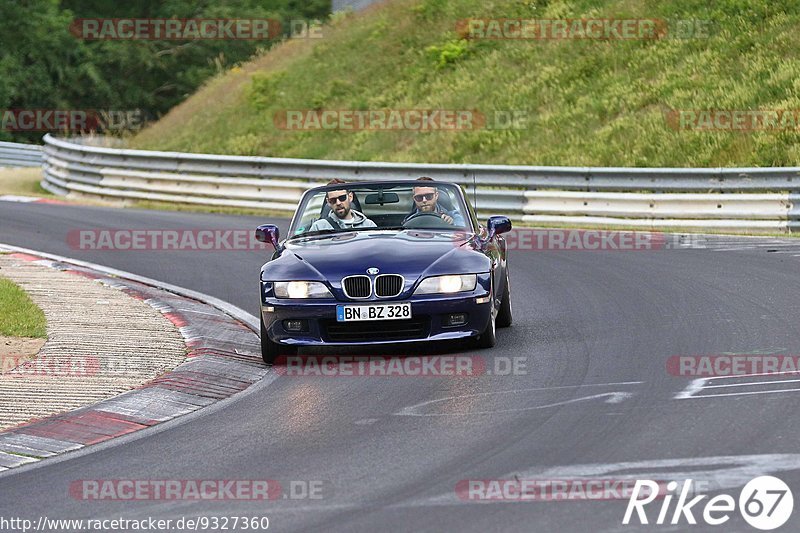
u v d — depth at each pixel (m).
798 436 12.53
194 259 32.84
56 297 24.88
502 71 58.81
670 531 9.79
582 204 39.56
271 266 19.00
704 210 36.88
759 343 18.25
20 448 13.93
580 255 31.58
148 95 100.75
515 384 16.22
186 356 19.11
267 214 45.78
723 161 44.06
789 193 37.47
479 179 42.78
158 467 12.82
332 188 21.48
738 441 12.48
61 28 99.19
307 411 15.31
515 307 23.64
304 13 106.62
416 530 10.05
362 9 75.25
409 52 64.81
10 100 96.31
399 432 13.79
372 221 20.84
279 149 60.53
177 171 49.69
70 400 16.19
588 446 12.62
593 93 53.44
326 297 18.22
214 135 64.62
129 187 51.06
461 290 18.31
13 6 97.94
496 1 65.69
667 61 53.41
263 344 18.95
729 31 53.66
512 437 13.22
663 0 58.34
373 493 11.29
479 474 11.75
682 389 15.24
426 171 43.81
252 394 16.75
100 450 13.83
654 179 38.91
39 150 75.06
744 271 26.72
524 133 52.44
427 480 11.64
